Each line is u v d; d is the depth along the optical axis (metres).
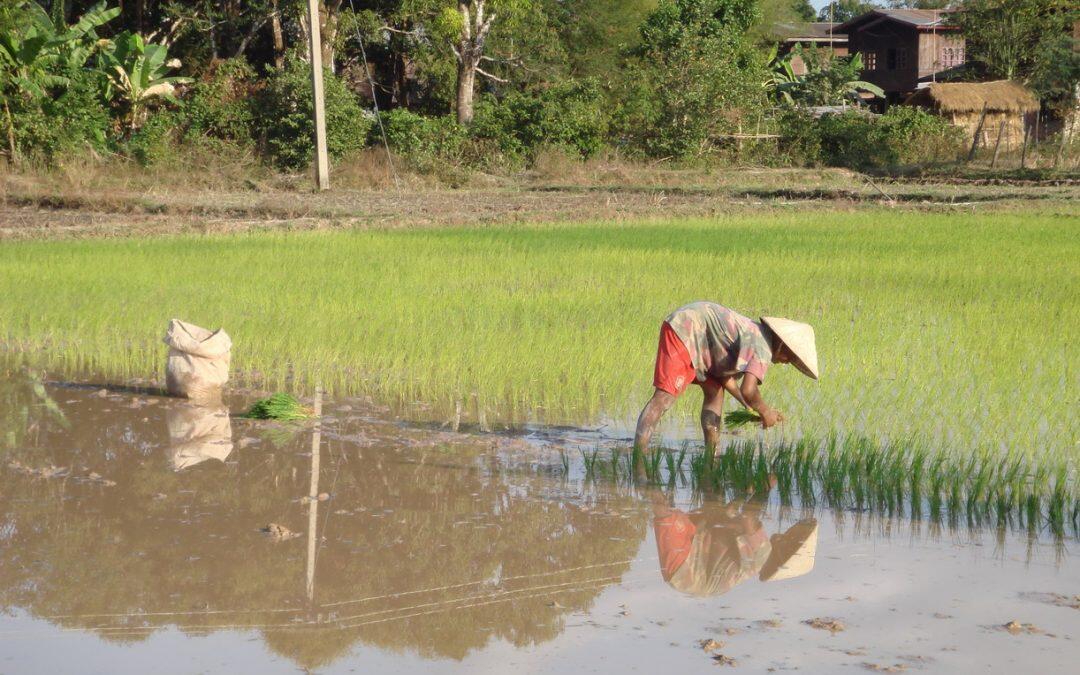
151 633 3.97
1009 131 40.72
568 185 30.69
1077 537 5.15
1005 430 6.78
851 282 13.03
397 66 39.41
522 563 4.76
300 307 11.00
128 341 9.76
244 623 4.07
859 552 4.95
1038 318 10.58
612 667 3.67
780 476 6.00
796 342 6.42
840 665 3.70
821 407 7.48
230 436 6.99
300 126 30.73
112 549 4.86
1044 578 4.61
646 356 9.04
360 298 11.51
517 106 34.94
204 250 15.88
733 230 19.80
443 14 33.94
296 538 5.05
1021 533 5.21
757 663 3.71
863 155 38.06
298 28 36.06
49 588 4.38
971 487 5.84
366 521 5.33
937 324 10.40
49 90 29.19
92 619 4.08
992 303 11.50
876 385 8.10
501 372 8.55
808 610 4.23
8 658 3.73
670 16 37.75
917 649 3.85
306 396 8.12
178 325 8.16
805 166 37.78
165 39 33.12
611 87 40.88
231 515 5.39
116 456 6.47
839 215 22.92
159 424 7.27
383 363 8.98
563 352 9.00
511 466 6.36
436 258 15.09
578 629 4.02
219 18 34.97
